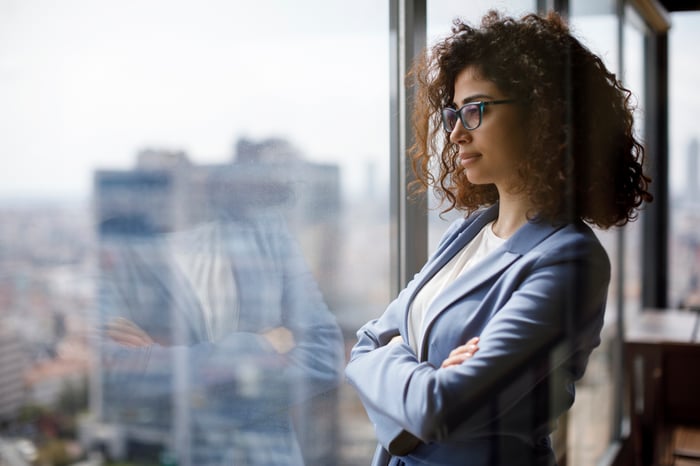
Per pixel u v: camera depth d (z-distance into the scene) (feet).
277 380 3.71
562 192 2.93
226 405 3.34
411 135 4.12
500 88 3.01
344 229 4.08
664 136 8.63
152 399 2.80
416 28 4.15
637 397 5.98
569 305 2.82
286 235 3.76
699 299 8.34
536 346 2.76
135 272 2.74
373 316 4.17
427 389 2.72
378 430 2.90
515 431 2.84
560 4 4.24
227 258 3.34
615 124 3.10
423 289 3.10
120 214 2.73
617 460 5.37
